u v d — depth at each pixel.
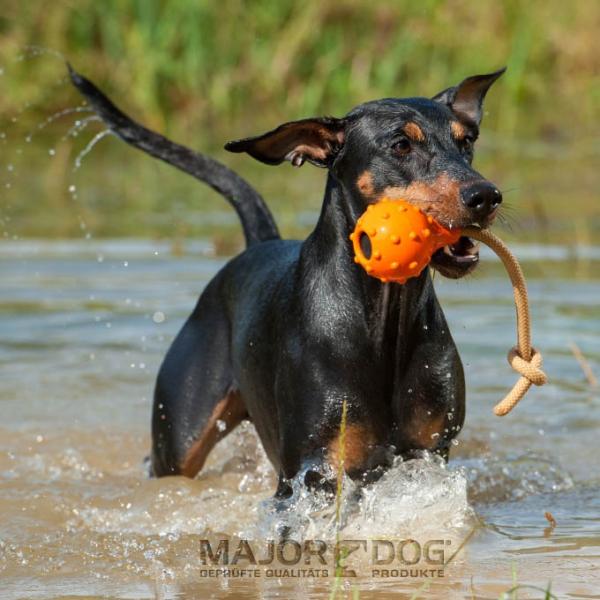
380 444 8.86
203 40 26.41
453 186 8.32
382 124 8.73
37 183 23.28
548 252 17.61
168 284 16.34
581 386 12.60
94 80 26.36
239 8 26.62
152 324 14.74
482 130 26.95
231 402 10.21
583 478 10.34
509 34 28.88
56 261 17.62
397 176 8.62
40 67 26.08
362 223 8.30
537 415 11.92
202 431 10.22
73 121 26.31
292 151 9.23
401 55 26.88
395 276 8.25
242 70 26.64
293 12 26.92
